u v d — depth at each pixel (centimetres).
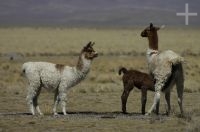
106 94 6238
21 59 14612
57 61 13338
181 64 4134
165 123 3841
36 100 4384
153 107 4228
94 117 4172
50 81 4275
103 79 8544
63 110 4319
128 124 3806
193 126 3562
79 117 4175
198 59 14600
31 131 3547
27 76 4322
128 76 4419
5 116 4244
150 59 4309
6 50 18962
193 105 5091
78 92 6550
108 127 3681
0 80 8881
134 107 5072
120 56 16600
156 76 4172
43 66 4300
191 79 8688
